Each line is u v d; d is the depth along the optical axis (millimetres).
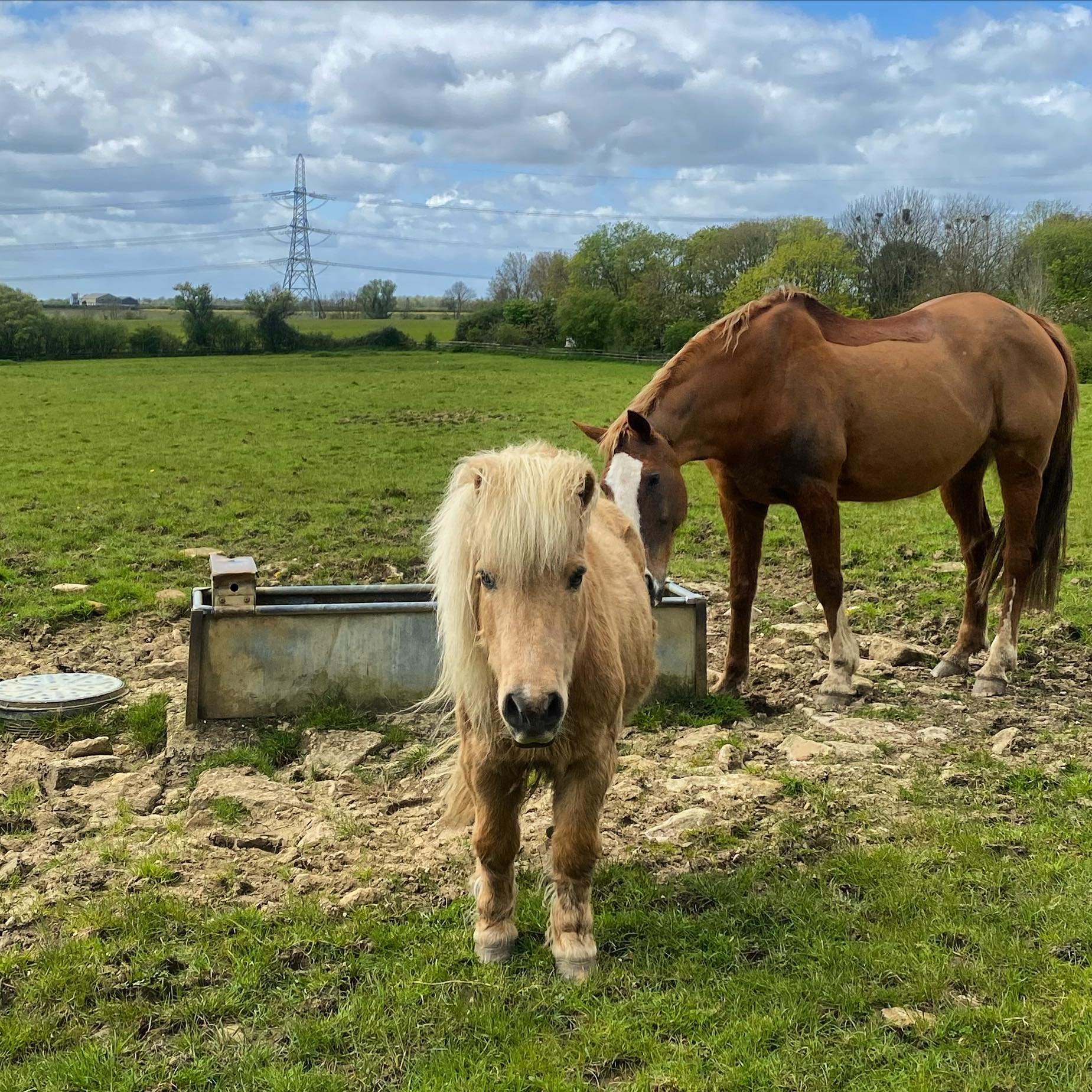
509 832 3467
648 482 5637
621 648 3729
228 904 3871
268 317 57281
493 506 2955
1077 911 3672
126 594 8867
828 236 48281
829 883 3994
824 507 6098
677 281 61844
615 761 3523
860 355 6207
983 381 6523
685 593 6457
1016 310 6820
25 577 9477
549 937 3578
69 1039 3121
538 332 62000
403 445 19672
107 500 13797
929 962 3402
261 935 3633
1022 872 4004
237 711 5816
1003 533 6801
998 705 6094
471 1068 2975
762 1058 2977
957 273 45375
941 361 6387
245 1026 3170
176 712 5922
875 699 6223
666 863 4184
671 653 6121
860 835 4422
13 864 4227
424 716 5910
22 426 22391
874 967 3393
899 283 48688
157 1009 3244
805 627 7797
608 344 58250
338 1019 3162
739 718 5980
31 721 5926
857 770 5082
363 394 30938
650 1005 3227
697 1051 3020
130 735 5828
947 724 5793
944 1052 2971
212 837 4449
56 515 12648
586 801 3377
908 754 5312
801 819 4555
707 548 11234
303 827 4562
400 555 10570
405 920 3760
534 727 2824
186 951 3547
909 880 3971
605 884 4031
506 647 2908
